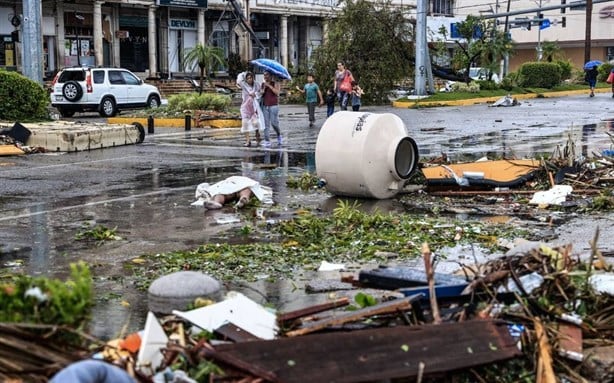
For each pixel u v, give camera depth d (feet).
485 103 130.41
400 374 13.47
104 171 48.91
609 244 27.66
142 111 101.09
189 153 59.36
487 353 14.37
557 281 17.53
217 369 13.17
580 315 17.07
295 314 16.69
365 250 26.99
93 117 102.94
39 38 82.28
